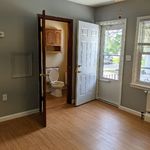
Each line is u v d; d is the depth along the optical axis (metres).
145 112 3.46
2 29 2.96
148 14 3.27
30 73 3.41
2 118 3.18
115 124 3.17
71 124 3.12
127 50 3.71
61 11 3.67
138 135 2.79
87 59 4.14
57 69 5.23
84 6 4.09
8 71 3.13
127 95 3.79
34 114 3.55
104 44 4.40
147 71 3.47
